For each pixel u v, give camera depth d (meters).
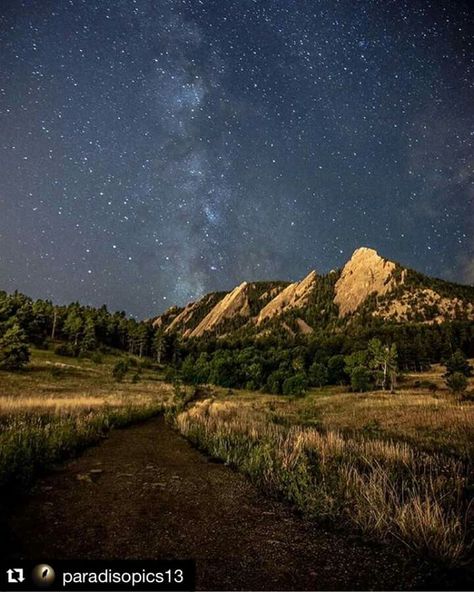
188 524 5.31
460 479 7.59
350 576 3.88
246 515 5.80
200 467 9.36
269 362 82.00
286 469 7.60
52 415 17.80
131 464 9.40
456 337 124.62
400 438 15.91
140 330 126.06
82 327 108.69
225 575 3.82
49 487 6.86
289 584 3.67
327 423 21.70
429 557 4.34
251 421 17.30
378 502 5.75
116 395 43.91
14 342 63.03
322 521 5.50
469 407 31.19
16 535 4.57
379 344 74.06
